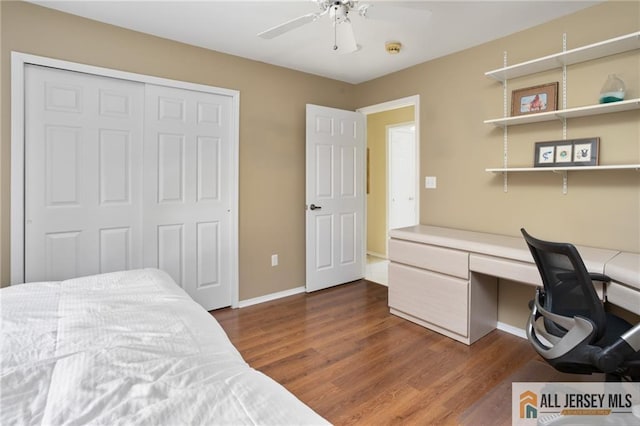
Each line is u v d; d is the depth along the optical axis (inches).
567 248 53.5
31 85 88.7
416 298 110.6
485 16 93.5
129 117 103.2
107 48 98.1
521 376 82.3
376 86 147.9
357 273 160.4
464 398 74.2
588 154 88.8
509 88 104.9
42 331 46.5
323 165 144.1
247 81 125.4
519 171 102.8
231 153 123.3
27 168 89.0
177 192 112.7
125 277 74.5
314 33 103.6
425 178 129.9
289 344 99.0
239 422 30.0
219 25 99.4
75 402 31.5
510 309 106.6
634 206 82.9
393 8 68.2
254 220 130.2
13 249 87.1
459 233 110.4
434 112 125.9
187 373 37.1
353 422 67.0
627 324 65.4
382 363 88.6
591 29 88.4
